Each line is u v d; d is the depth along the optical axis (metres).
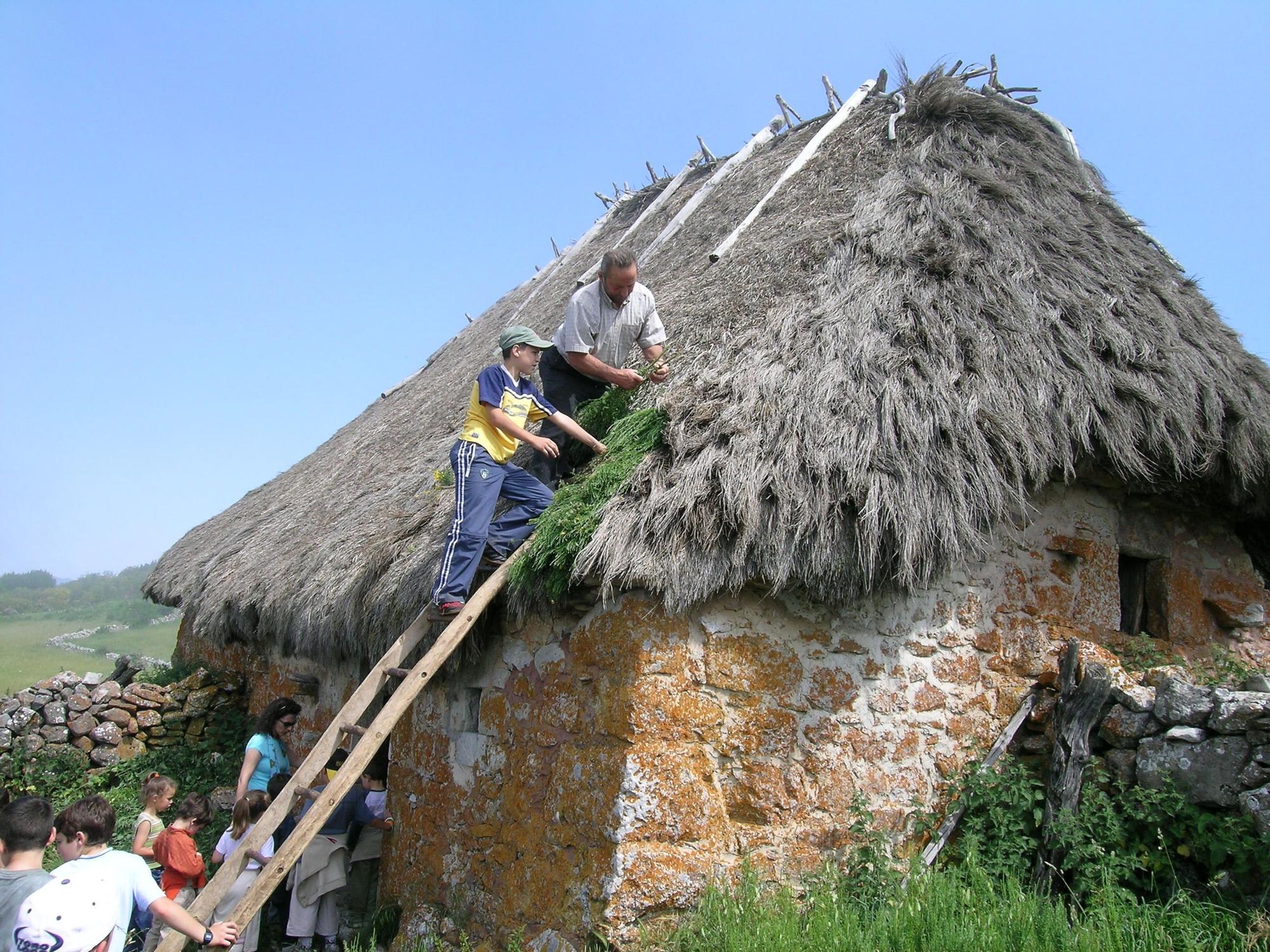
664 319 6.77
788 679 5.03
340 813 6.32
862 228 6.27
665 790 4.68
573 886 4.76
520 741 5.41
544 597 5.21
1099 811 5.02
